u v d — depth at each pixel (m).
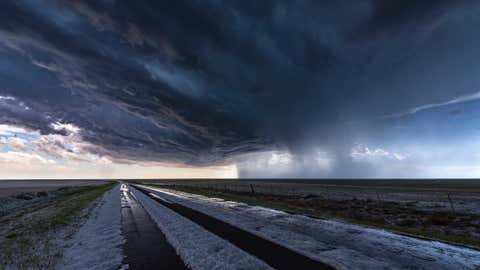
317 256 8.75
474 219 16.14
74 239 12.31
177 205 27.33
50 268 8.31
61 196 50.62
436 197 34.69
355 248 9.65
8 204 36.62
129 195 45.53
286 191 52.88
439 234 11.75
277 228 13.73
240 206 25.11
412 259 8.33
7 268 8.43
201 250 9.91
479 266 7.65
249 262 8.34
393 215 18.58
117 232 13.76
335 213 19.70
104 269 8.09
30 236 13.20
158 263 8.52
